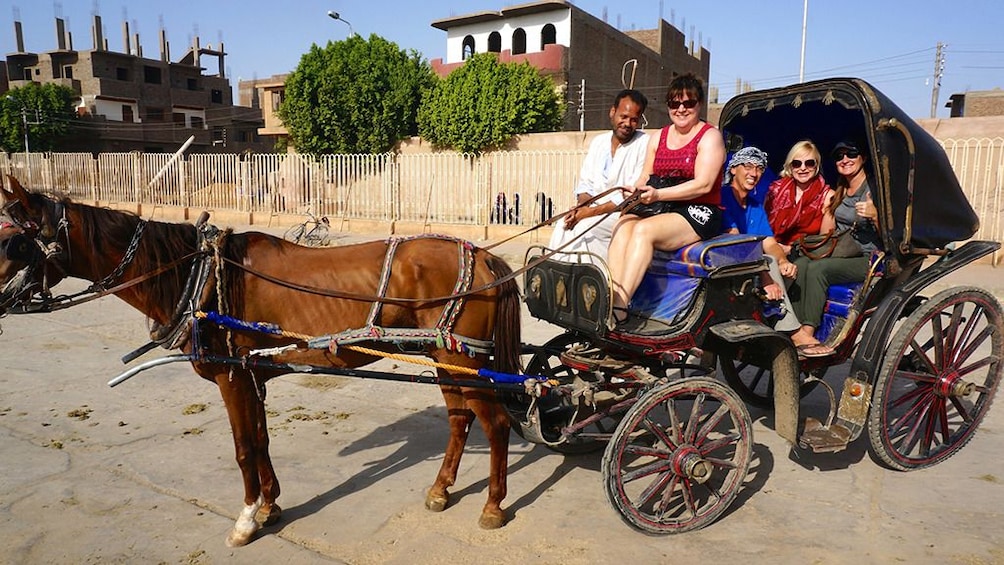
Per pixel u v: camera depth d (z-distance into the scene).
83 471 4.61
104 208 3.62
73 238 3.48
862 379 4.30
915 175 4.35
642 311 4.39
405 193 19.00
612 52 37.62
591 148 4.95
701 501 4.26
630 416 3.60
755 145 5.61
